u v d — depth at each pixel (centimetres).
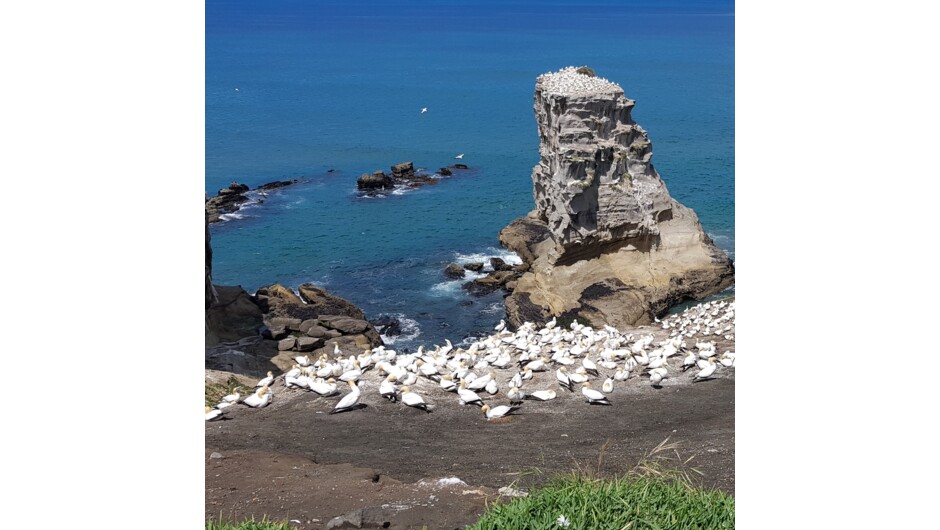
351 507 1078
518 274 4497
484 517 920
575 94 3853
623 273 3997
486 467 1347
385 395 1955
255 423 1773
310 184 6931
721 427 1609
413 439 1612
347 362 2244
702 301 4009
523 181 6962
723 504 966
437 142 8769
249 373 2619
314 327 3175
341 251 5212
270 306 3416
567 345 2530
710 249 4216
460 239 5403
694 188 6475
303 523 1030
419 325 4034
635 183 4016
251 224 5800
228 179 7200
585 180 3834
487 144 8625
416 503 1077
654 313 3834
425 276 4728
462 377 2088
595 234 3925
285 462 1332
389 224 5762
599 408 1889
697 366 2273
